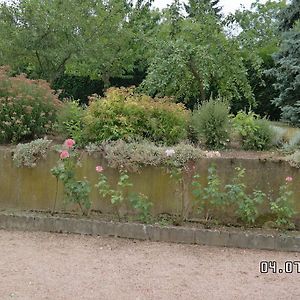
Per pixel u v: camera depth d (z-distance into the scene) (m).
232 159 5.03
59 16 12.89
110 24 14.60
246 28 10.94
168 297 3.28
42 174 5.31
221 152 5.84
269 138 6.20
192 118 6.34
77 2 13.82
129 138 5.61
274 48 13.38
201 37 10.25
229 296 3.35
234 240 4.56
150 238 4.68
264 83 11.95
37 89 6.46
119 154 5.12
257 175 5.02
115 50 14.98
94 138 5.66
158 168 5.10
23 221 4.89
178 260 4.12
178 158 5.04
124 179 4.95
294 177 4.97
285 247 4.52
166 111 5.98
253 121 6.40
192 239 4.62
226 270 3.91
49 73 13.59
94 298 3.21
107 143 5.38
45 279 3.53
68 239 4.61
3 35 12.73
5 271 3.67
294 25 10.77
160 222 4.92
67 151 4.99
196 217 5.05
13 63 13.04
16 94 6.25
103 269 3.80
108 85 15.40
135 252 4.29
